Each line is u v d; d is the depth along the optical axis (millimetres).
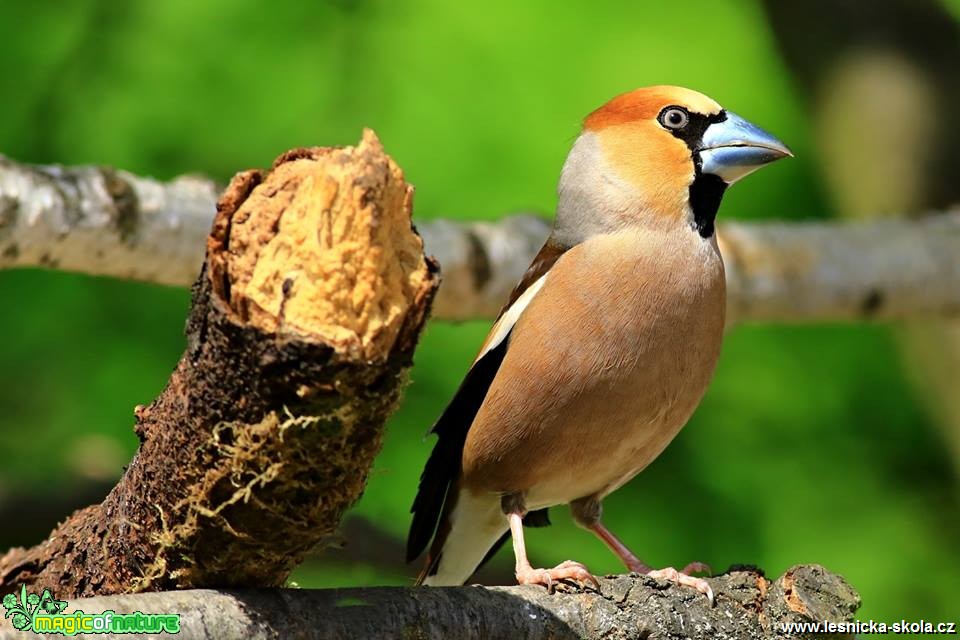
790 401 12773
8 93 12047
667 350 7512
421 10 13195
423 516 8469
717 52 13438
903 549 12164
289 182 4867
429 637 5562
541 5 13359
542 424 7602
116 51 12344
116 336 11828
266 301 4727
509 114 12961
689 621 6129
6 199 8695
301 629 5305
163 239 9320
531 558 11734
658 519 12086
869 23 13219
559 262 7750
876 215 12734
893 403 12922
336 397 4734
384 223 4797
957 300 11406
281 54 12789
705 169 7910
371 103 12852
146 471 5293
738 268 10961
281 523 5105
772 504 12297
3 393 11633
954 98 13047
